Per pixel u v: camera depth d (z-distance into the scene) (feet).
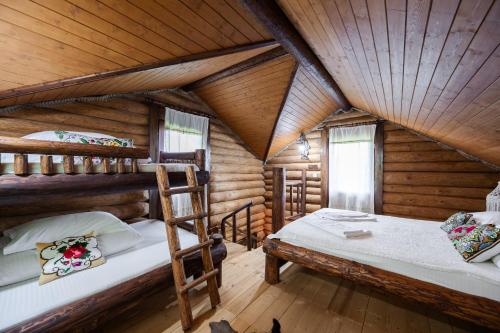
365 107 14.71
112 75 7.20
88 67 6.30
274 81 11.55
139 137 11.60
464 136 9.61
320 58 9.04
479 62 4.02
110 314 5.14
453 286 5.27
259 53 9.83
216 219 16.42
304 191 18.79
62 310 4.46
